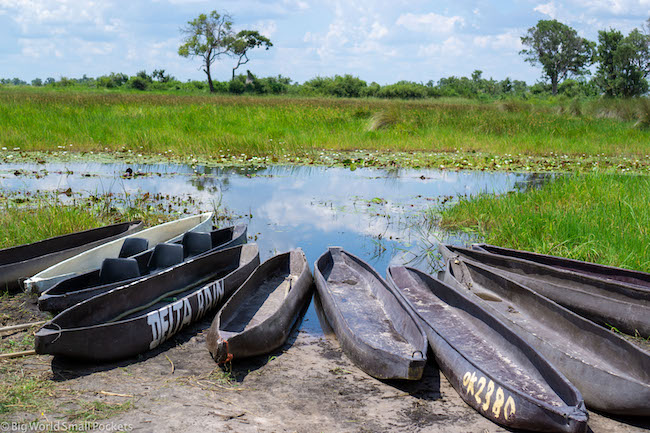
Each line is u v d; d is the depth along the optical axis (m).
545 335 5.01
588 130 20.95
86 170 12.93
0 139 15.60
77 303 4.91
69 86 67.75
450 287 5.58
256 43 69.81
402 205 10.23
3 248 6.43
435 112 23.77
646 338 5.09
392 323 5.21
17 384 3.86
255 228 8.59
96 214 8.65
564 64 78.19
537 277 6.25
